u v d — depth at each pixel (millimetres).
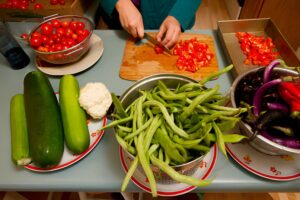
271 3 1463
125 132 471
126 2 883
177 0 925
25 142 524
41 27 795
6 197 797
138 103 496
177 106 481
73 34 773
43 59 740
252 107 462
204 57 764
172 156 407
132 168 410
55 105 580
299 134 436
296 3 1382
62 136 534
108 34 891
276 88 494
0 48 726
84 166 532
